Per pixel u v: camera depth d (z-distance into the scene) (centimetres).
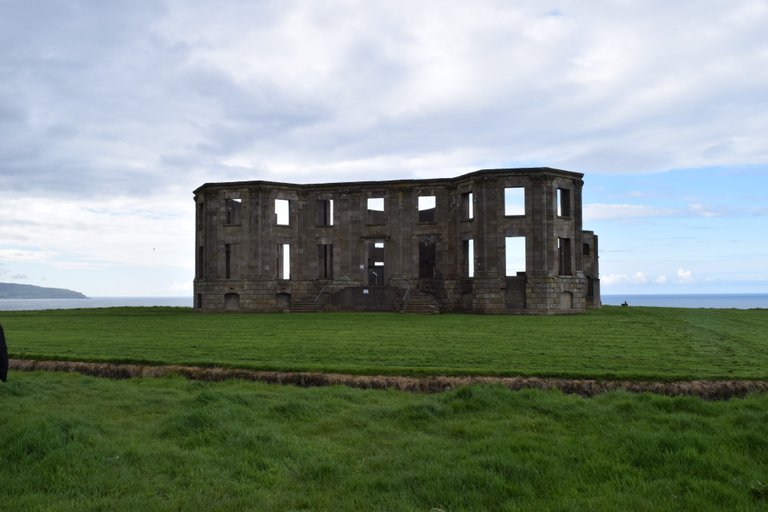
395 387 1535
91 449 946
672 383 1467
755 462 906
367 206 5900
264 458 919
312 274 5962
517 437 1012
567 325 3400
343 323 3641
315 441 1025
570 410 1188
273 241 5838
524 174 5125
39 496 780
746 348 2161
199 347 2247
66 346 2298
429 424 1130
